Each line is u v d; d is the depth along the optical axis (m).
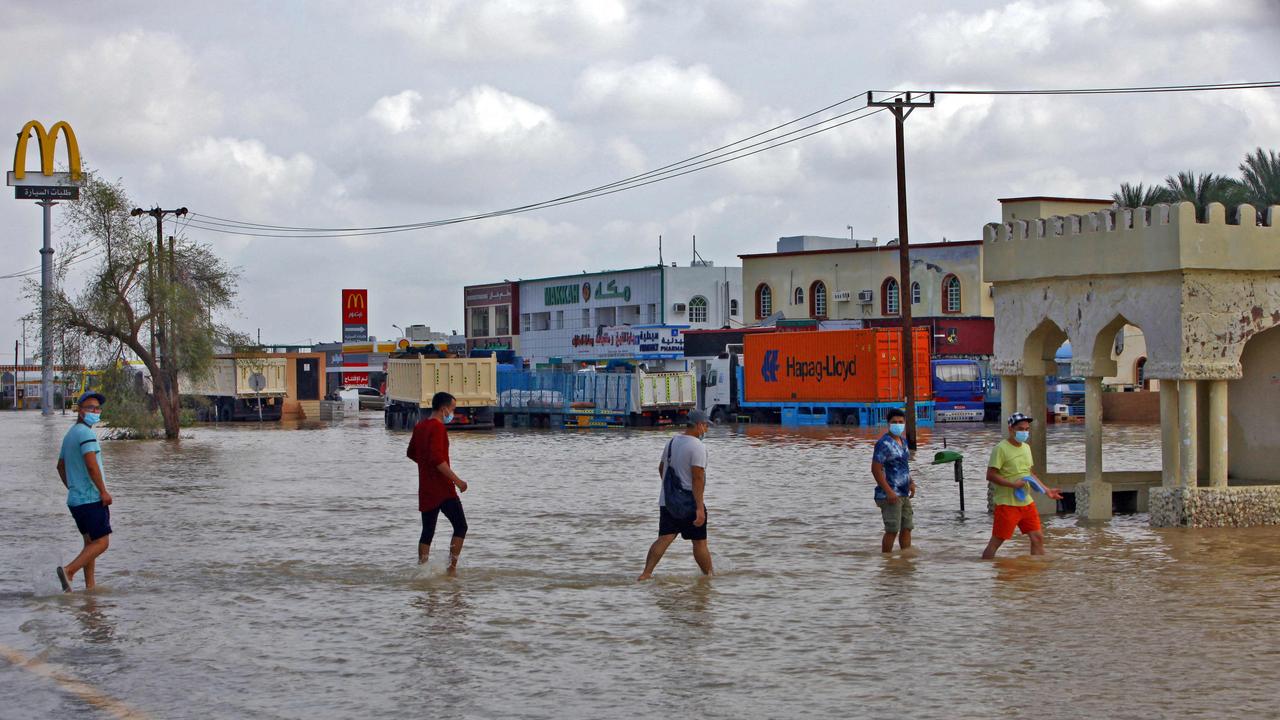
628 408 54.81
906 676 9.84
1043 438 21.77
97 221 47.56
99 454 14.23
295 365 74.38
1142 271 18.62
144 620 12.42
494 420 62.22
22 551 17.41
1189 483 18.69
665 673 10.05
